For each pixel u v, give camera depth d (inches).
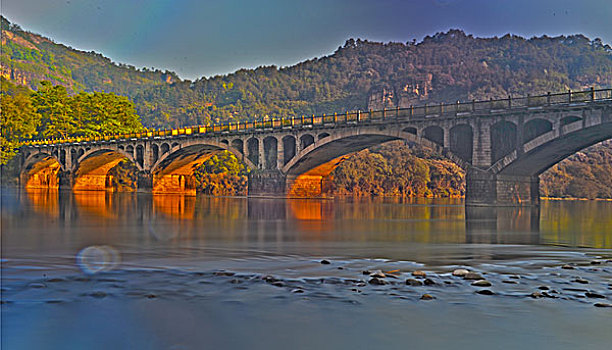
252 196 3302.2
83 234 996.6
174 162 3978.8
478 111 2311.8
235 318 386.0
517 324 377.7
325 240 940.6
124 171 5103.3
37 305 411.8
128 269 580.1
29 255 686.5
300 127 3046.3
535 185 2561.5
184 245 833.5
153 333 351.6
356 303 428.8
